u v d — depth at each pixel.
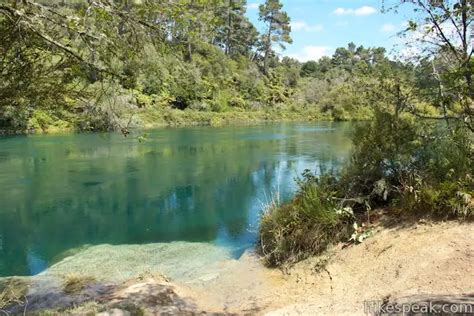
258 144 23.53
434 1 6.60
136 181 14.36
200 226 9.44
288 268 6.08
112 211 10.95
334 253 5.91
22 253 8.20
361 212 6.52
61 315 4.59
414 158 6.53
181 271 6.62
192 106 43.53
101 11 2.71
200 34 3.10
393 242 5.46
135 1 2.76
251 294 5.50
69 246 8.44
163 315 4.72
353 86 7.98
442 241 5.04
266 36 75.94
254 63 73.62
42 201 12.05
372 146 6.76
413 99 7.23
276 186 12.93
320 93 59.22
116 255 7.62
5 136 27.06
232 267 6.51
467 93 6.38
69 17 2.68
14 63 3.09
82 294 5.61
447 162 6.06
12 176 15.38
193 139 26.69
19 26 2.68
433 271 4.56
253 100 56.03
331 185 6.96
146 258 7.36
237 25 66.44
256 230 8.61
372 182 6.66
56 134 28.34
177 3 2.85
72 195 12.66
